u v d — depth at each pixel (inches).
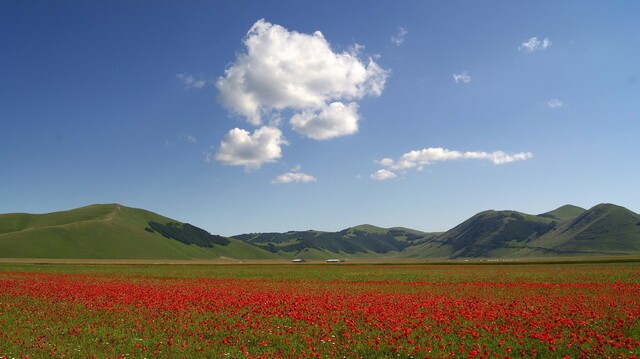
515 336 684.1
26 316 907.4
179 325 807.7
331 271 2999.5
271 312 950.4
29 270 3149.6
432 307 1012.5
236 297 1249.4
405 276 2400.3
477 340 673.6
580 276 2145.7
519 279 2055.9
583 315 871.1
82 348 640.4
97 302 1114.7
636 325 761.6
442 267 3440.0
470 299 1196.5
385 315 865.5
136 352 625.0
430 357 579.8
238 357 592.7
